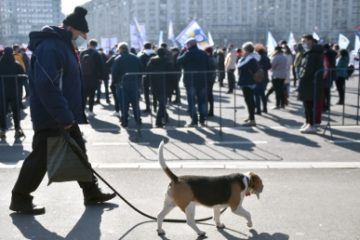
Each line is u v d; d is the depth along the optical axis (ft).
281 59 42.24
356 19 384.88
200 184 13.98
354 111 41.81
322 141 27.76
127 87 32.94
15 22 333.01
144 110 43.75
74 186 19.52
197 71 32.40
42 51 14.92
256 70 32.83
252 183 14.76
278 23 386.52
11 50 30.14
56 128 15.55
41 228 15.28
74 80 15.92
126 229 15.15
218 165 22.47
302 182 19.74
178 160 23.57
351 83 72.69
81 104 16.35
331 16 387.14
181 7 387.14
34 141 15.93
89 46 39.50
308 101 30.12
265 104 40.78
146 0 382.22
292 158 23.73
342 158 23.65
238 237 14.48
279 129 32.07
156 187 19.29
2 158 24.63
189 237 14.49
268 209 16.75
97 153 25.36
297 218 15.90
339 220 15.70
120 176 20.86
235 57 57.98
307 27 389.60
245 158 23.85
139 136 29.78
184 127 33.55
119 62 33.73
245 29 372.58
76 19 15.79
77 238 14.49
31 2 336.70
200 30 56.13
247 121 34.09
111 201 17.74
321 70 29.68
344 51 45.21
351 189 18.83
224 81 79.46
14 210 16.38
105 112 42.52
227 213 16.55
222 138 29.07
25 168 16.05
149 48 44.11
